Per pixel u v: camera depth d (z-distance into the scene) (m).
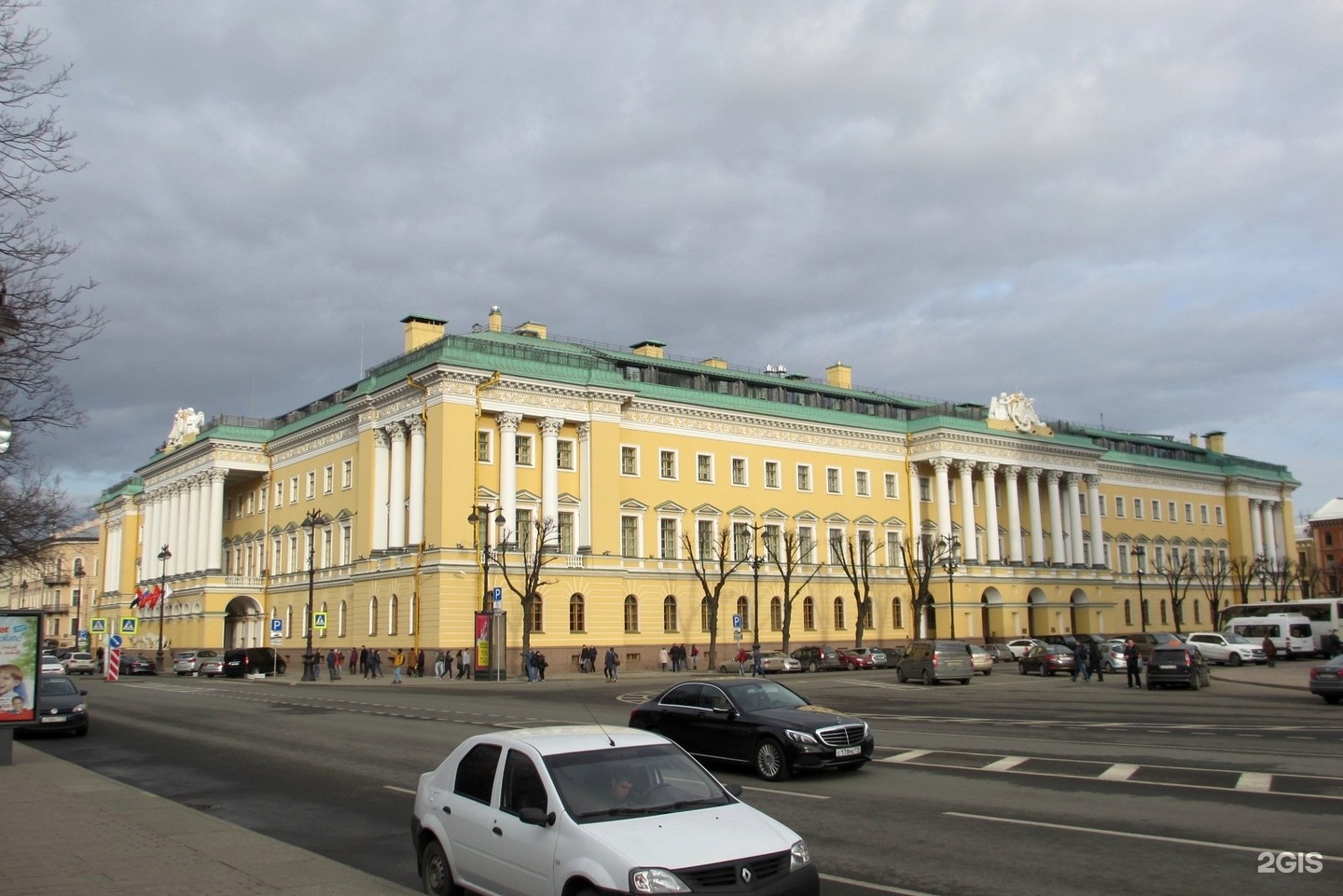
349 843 14.40
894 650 75.56
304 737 27.73
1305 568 122.94
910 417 92.62
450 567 62.62
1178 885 11.02
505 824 9.99
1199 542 115.00
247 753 24.64
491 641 58.53
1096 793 16.50
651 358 77.75
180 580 92.12
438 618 62.03
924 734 26.11
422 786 11.72
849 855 12.78
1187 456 119.25
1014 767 19.61
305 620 79.50
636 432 73.25
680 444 75.38
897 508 88.00
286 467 86.38
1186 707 34.66
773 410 80.25
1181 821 14.15
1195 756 20.70
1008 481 92.31
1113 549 105.50
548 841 9.38
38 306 15.47
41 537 35.12
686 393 75.75
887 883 11.42
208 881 11.62
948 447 87.25
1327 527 160.25
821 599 81.31
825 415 83.62
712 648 69.12
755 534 74.75
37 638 22.50
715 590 70.12
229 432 88.75
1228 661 64.31
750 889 8.73
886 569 85.50
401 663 58.31
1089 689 46.28
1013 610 89.06
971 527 87.81
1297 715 30.73
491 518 65.12
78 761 24.09
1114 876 11.42
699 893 8.54
